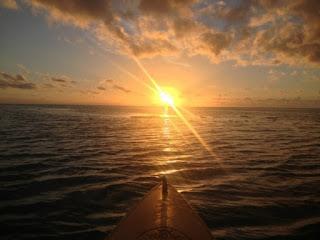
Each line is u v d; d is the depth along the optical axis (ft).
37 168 43.62
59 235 22.15
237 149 67.87
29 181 36.22
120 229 18.56
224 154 60.13
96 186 34.55
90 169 43.73
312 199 30.66
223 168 46.06
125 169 44.34
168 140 85.20
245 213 26.68
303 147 71.82
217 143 79.51
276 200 30.32
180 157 56.03
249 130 125.80
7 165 45.37
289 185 36.14
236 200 30.27
